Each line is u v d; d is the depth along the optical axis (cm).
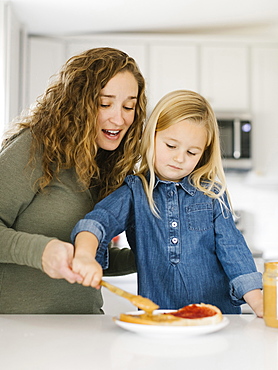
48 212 134
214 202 144
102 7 365
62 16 380
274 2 357
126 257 158
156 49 421
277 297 106
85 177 137
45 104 144
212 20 392
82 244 112
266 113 427
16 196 129
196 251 138
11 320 112
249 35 426
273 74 427
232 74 425
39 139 134
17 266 132
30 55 409
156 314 104
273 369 79
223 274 140
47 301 133
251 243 451
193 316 101
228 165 421
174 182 141
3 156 132
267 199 458
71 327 105
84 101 135
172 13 378
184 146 138
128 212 137
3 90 341
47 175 132
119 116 138
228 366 80
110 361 82
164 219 138
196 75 423
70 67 142
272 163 429
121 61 140
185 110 139
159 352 87
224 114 420
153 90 421
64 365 80
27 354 85
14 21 369
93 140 137
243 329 105
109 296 314
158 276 136
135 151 153
